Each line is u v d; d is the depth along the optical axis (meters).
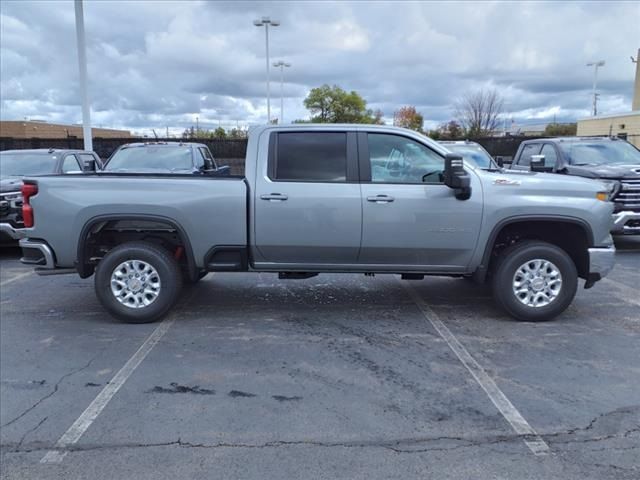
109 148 22.56
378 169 5.43
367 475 2.98
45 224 5.45
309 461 3.11
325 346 4.94
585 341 5.03
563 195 5.41
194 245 5.48
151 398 3.93
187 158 11.15
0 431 3.48
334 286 7.10
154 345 4.99
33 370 4.45
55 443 3.33
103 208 5.39
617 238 11.09
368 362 4.56
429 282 7.30
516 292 5.52
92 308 6.21
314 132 5.47
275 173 5.43
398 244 5.41
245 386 4.11
